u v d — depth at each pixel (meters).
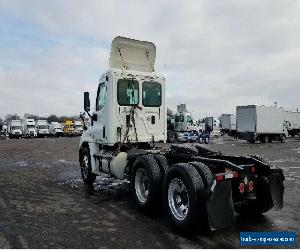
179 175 5.31
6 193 8.38
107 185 9.51
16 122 58.28
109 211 6.57
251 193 5.81
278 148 26.53
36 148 27.14
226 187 5.04
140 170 6.61
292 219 6.05
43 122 62.25
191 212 5.01
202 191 5.02
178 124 34.72
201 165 5.27
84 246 4.64
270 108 37.00
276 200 5.84
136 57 9.03
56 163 15.46
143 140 8.55
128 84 8.38
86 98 8.87
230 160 6.44
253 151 23.05
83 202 7.34
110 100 8.14
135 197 6.67
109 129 8.12
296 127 52.03
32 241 4.84
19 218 6.05
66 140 45.88
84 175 9.72
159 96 8.88
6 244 4.71
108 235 5.11
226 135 55.44
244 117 36.19
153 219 6.02
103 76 8.59
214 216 4.86
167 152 7.08
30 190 8.77
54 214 6.34
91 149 9.17
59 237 5.01
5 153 21.72
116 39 8.66
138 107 8.45
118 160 7.66
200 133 34.62
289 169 13.01
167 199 5.59
